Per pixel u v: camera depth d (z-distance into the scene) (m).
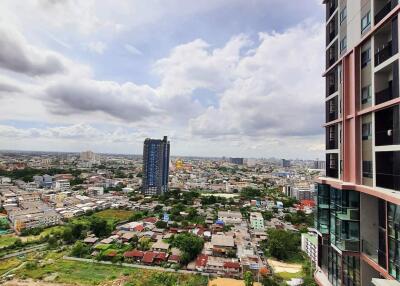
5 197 169.00
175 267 75.94
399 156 19.42
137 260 82.19
